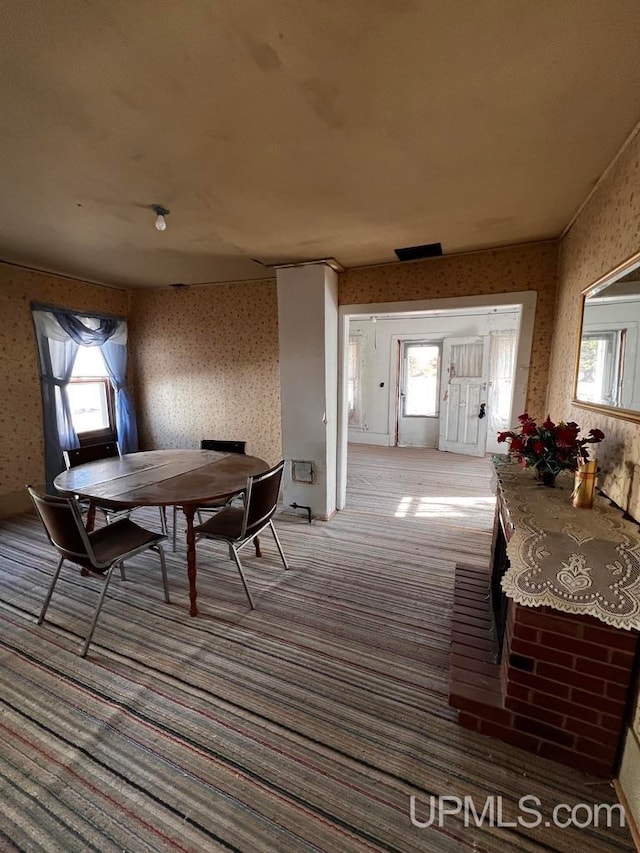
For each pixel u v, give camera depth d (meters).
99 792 1.28
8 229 2.62
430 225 2.53
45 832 1.17
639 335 1.41
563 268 2.68
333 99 1.34
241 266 3.57
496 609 1.92
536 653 1.35
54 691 1.68
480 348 6.02
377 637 2.02
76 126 1.48
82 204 2.20
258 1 0.97
